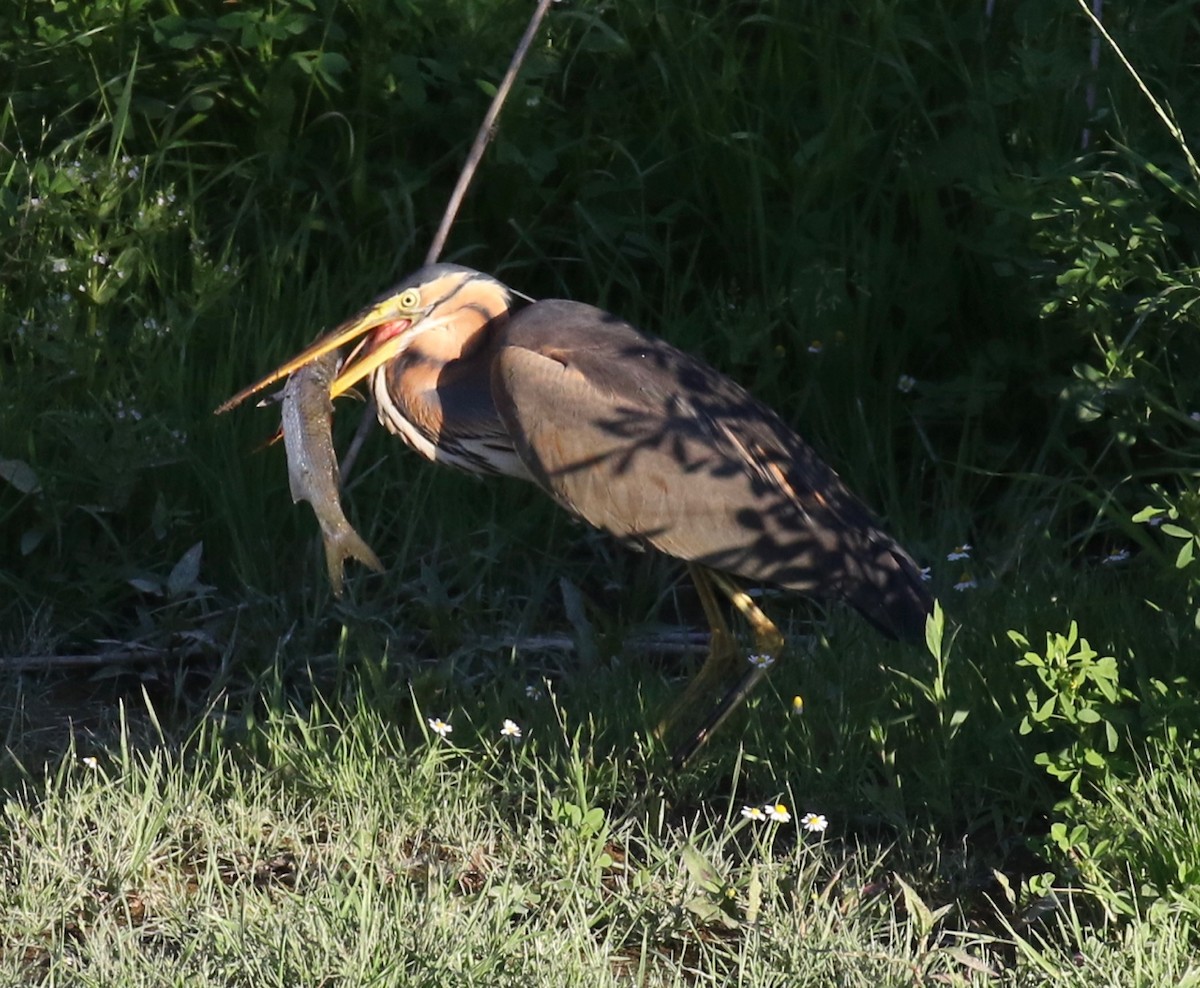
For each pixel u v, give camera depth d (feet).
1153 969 21.34
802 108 41.55
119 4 40.86
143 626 33.53
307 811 26.89
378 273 40.22
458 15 40.65
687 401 30.71
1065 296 33.32
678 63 41.37
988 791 27.14
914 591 30.22
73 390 36.60
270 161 40.70
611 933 23.35
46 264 37.78
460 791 27.17
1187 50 41.73
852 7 41.86
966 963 22.45
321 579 34.76
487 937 22.39
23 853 24.45
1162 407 33.63
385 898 23.86
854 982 21.90
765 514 30.04
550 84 42.91
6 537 34.99
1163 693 25.86
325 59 39.55
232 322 38.22
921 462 39.09
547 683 29.94
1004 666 29.50
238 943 22.21
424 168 42.27
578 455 30.48
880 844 26.68
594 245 41.06
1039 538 35.40
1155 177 36.68
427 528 36.55
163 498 34.68
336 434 37.83
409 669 32.50
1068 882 24.29
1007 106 40.40
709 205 41.65
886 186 40.88
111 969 21.67
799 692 30.53
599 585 36.99
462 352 32.65
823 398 38.60
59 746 29.71
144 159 39.96
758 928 23.30
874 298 39.27
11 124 41.37
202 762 27.94
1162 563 32.12
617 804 27.89
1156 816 24.23
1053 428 37.09
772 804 27.30
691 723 30.66
